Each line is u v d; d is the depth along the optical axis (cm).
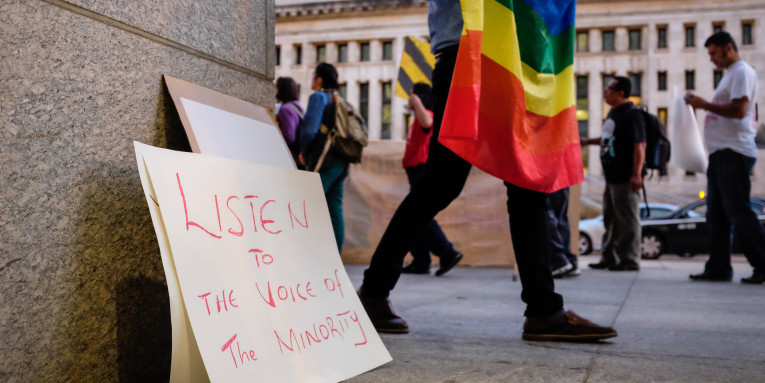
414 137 592
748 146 542
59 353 148
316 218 205
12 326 137
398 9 4375
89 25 157
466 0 223
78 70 154
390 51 4441
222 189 172
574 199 704
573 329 253
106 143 162
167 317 185
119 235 166
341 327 193
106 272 162
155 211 152
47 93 146
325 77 484
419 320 312
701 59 3981
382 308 268
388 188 779
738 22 3888
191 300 151
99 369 159
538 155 244
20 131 139
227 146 196
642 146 686
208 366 148
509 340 256
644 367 210
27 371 140
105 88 162
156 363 180
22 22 140
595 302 401
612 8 4100
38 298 143
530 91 241
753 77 541
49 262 146
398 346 240
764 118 3625
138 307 173
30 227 141
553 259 607
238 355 156
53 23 147
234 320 159
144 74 176
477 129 225
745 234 538
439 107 252
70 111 152
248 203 179
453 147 225
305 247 195
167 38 185
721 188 546
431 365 208
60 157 149
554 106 253
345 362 187
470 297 423
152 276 179
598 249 1525
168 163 160
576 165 261
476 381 189
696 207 1492
